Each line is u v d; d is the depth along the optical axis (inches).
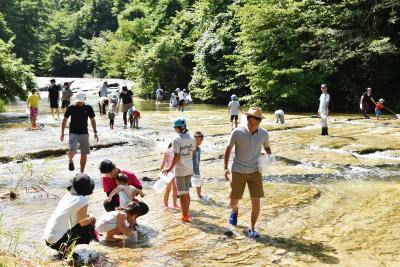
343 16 1031.0
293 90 1045.2
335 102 1115.9
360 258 211.9
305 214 281.7
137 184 251.6
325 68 1039.6
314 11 1085.8
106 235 231.1
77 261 199.9
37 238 231.8
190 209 288.7
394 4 974.4
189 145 256.5
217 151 519.5
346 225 261.1
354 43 1035.3
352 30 1039.6
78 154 490.6
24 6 2844.5
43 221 261.7
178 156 251.9
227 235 238.4
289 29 1074.7
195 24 1678.2
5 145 509.0
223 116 919.7
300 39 1098.1
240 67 1238.9
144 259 205.0
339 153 501.7
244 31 1125.1
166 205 291.6
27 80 993.5
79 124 371.9
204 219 267.4
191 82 1505.9
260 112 229.6
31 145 510.6
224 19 1393.9
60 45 3107.8
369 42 1002.1
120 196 240.4
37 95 673.0
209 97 1412.4
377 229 254.5
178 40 1689.2
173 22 1818.4
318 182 378.6
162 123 785.6
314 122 784.9
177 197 311.1
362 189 352.2
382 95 1087.6
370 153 510.0
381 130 674.8
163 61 1646.2
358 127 716.0
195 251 216.4
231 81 1346.0
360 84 1097.4
